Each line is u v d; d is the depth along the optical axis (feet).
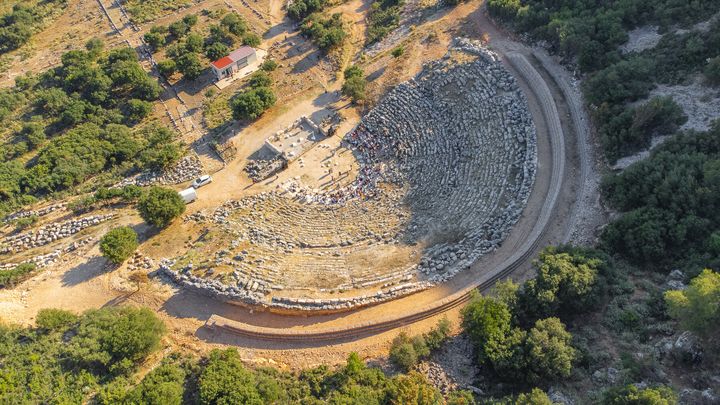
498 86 283.18
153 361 190.19
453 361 176.65
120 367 179.42
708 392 138.10
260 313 207.00
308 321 201.05
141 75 355.97
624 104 242.37
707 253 179.42
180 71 370.32
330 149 312.91
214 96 355.36
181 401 169.37
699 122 220.23
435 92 305.32
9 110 353.51
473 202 237.45
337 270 218.18
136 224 256.93
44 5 462.60
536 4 317.01
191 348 197.47
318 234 244.22
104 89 355.36
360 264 220.43
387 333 193.88
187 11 438.40
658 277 183.62
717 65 225.35
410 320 195.72
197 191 289.12
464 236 222.07
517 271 203.62
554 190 226.38
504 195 232.94
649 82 244.01
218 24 417.69
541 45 301.22
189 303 213.05
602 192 220.02
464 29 338.95
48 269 234.99
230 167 305.53
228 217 262.26
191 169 305.32
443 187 255.91
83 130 326.44
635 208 206.49
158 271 227.20
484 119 273.75
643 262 192.34
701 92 230.89
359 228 245.24
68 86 361.30
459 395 162.20
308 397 172.65
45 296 221.05
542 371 158.20
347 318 199.52
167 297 215.72
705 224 185.57
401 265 216.74
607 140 231.50
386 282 208.95
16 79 372.38
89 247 244.63
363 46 375.86
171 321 207.31
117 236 229.25
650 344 160.35
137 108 341.62
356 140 314.55
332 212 263.90
